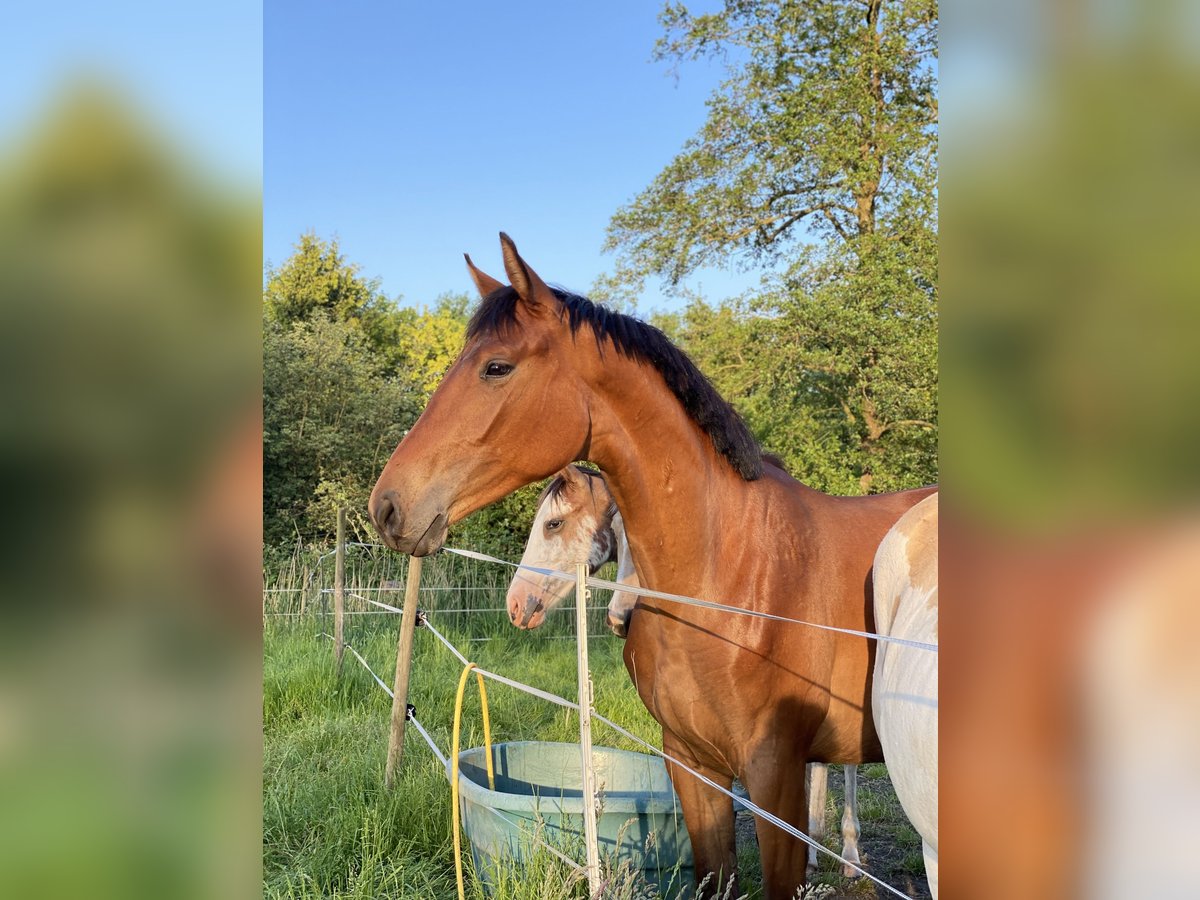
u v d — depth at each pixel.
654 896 2.34
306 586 7.92
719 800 2.39
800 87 10.37
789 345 9.50
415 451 1.97
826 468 8.94
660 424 2.11
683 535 2.14
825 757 2.32
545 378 2.02
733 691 2.13
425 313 18.69
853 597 2.27
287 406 11.70
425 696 5.19
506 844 2.54
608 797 2.72
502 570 9.12
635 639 2.40
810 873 3.28
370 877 2.71
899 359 8.94
